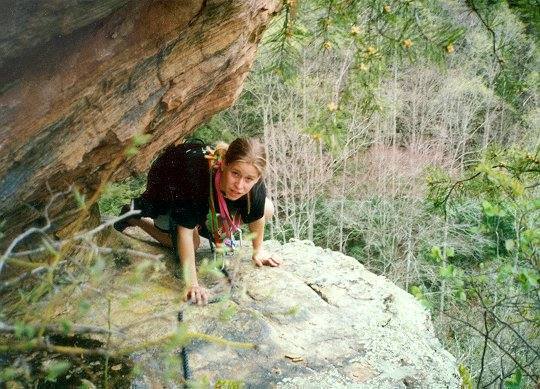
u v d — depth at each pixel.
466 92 12.73
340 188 14.19
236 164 2.38
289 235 14.16
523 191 2.33
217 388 2.04
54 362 2.08
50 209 2.26
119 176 2.92
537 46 2.03
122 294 2.58
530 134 10.77
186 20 2.07
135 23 1.93
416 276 12.70
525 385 2.99
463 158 13.88
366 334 2.60
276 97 13.00
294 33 2.47
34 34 1.56
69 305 2.27
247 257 3.22
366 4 2.31
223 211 2.66
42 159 1.88
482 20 2.06
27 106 1.73
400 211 13.61
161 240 3.23
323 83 8.02
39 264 1.26
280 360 2.35
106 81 1.96
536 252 2.37
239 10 2.26
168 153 2.72
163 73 2.18
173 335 1.22
